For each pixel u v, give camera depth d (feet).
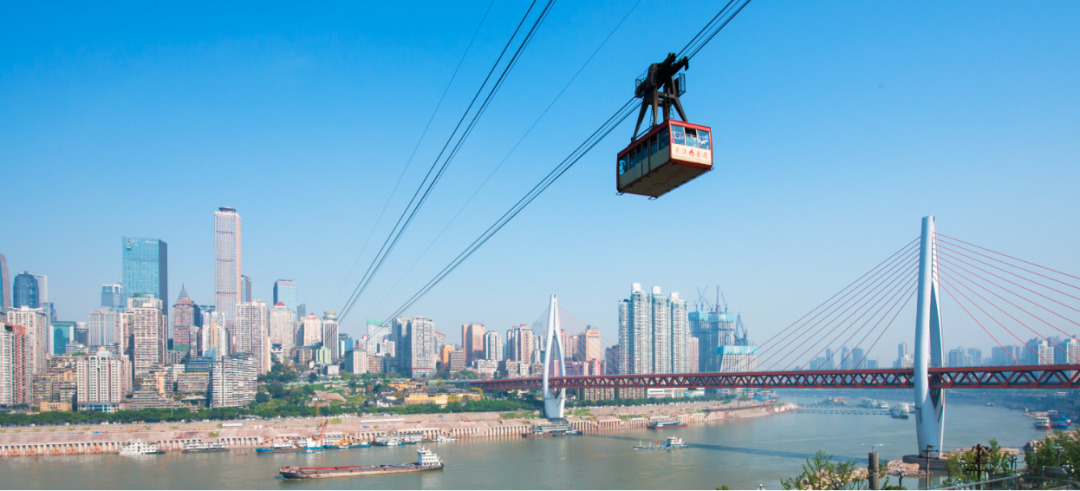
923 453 636.48
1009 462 463.83
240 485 651.66
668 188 217.15
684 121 194.90
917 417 648.38
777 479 648.38
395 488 629.10
